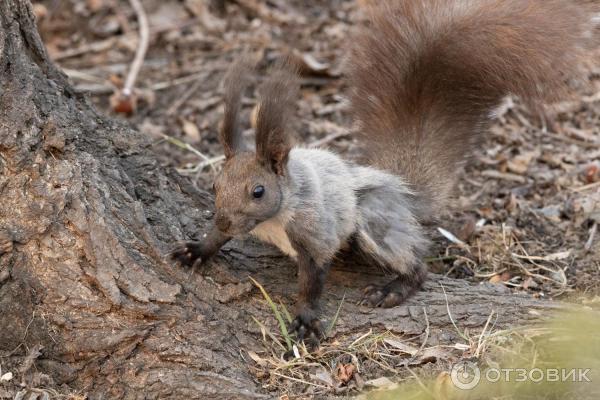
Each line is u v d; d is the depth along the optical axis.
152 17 18.23
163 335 8.40
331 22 18.03
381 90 11.14
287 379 8.59
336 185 9.57
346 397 8.27
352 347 8.98
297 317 9.14
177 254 9.06
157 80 16.48
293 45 17.27
